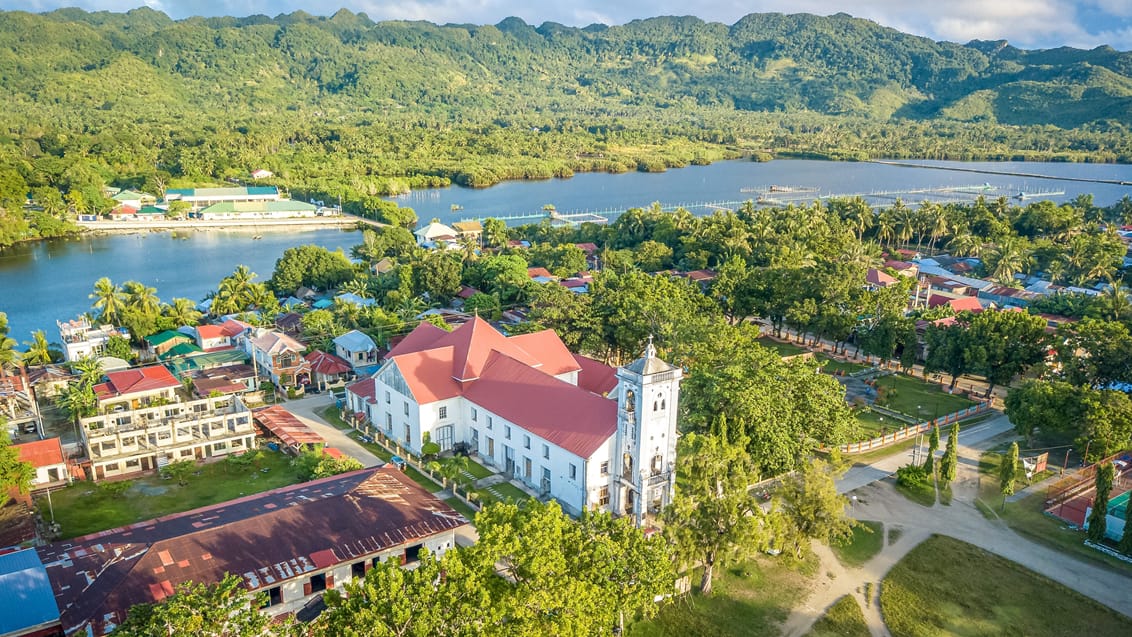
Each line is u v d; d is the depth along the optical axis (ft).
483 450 313.94
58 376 378.12
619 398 257.34
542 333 355.36
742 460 233.96
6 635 174.60
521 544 169.58
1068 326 381.81
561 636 155.94
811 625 209.46
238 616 146.82
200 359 417.28
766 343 499.10
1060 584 230.48
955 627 209.87
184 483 287.89
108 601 183.42
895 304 453.17
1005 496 287.28
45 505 268.00
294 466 295.69
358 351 418.72
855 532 260.01
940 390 412.77
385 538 220.84
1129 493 273.75
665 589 179.52
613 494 266.16
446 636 148.77
